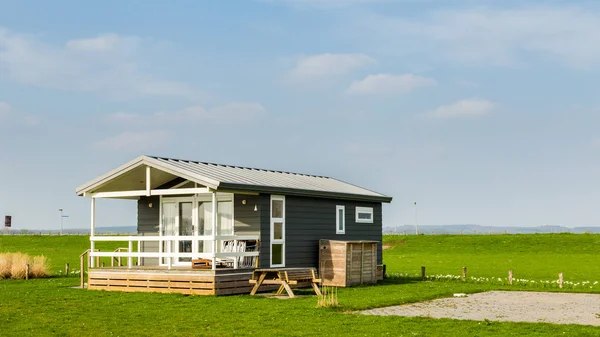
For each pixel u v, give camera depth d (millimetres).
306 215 27109
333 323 16016
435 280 31703
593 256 57406
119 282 24156
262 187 24109
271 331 15000
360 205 31016
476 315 17922
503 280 33125
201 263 24766
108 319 16922
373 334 14562
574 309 19594
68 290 24375
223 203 25641
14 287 25781
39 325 16016
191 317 17172
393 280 31156
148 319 16906
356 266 27250
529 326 15742
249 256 24438
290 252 25984
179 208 26688
